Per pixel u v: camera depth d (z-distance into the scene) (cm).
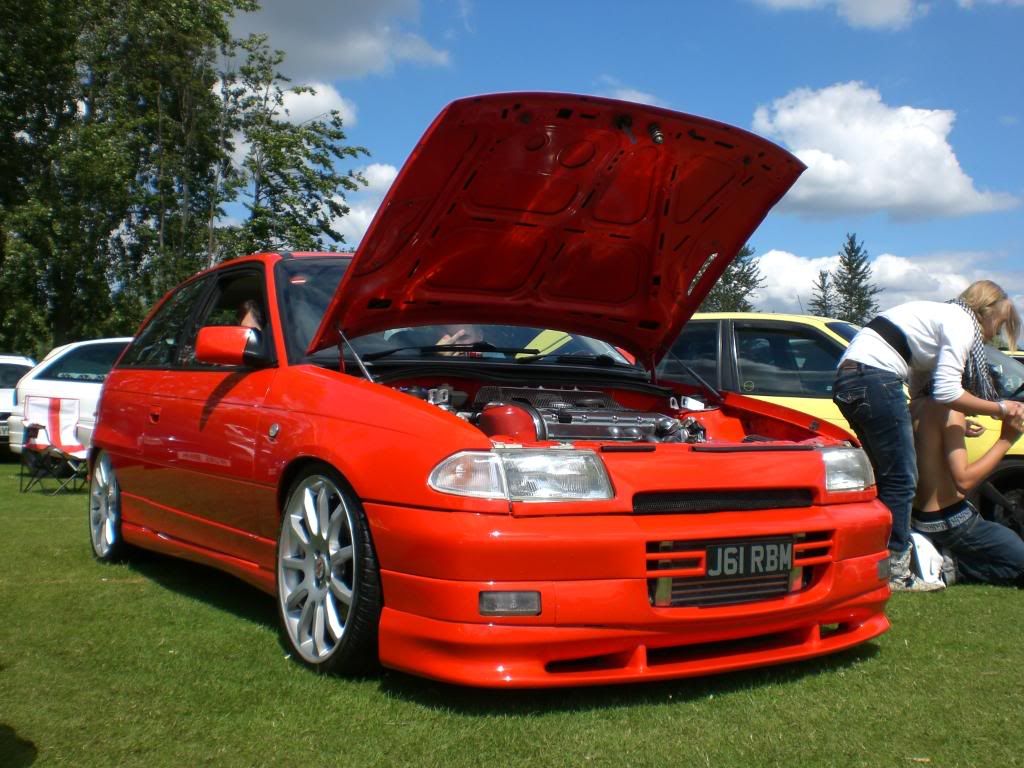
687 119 352
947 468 525
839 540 342
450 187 352
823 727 291
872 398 477
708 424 429
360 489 319
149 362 532
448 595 290
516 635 286
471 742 274
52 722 288
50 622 409
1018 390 582
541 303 439
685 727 289
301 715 295
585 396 425
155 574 522
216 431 421
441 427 309
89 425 886
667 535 304
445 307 422
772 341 668
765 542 325
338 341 391
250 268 463
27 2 2766
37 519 743
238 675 335
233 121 3584
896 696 321
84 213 3002
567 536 292
